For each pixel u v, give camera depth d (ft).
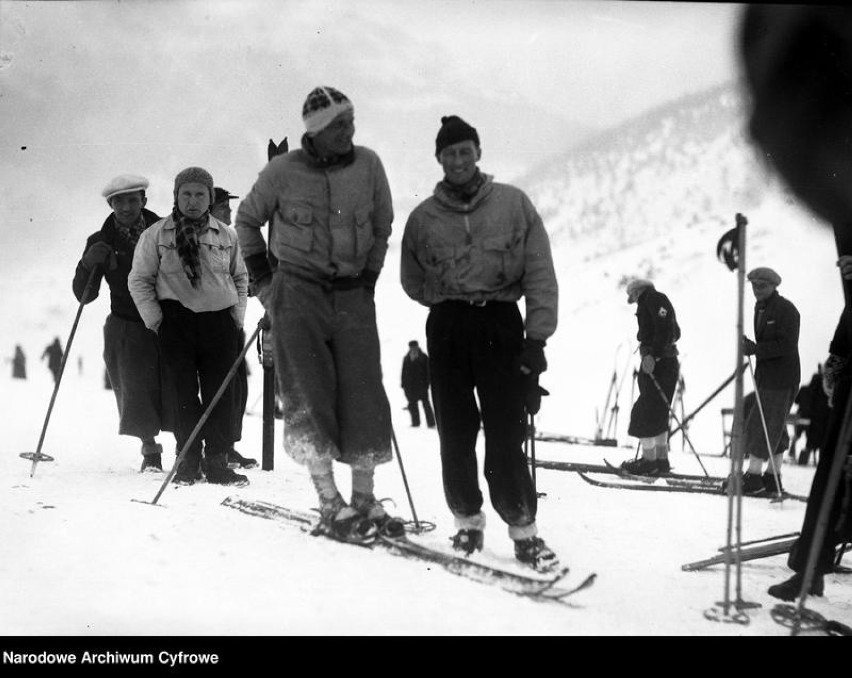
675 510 21.50
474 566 12.49
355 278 13.82
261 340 22.48
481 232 13.46
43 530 13.53
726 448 42.83
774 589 13.53
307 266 13.57
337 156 13.48
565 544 16.51
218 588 11.12
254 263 13.98
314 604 10.69
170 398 19.66
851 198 8.61
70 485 18.10
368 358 13.73
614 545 16.76
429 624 10.27
